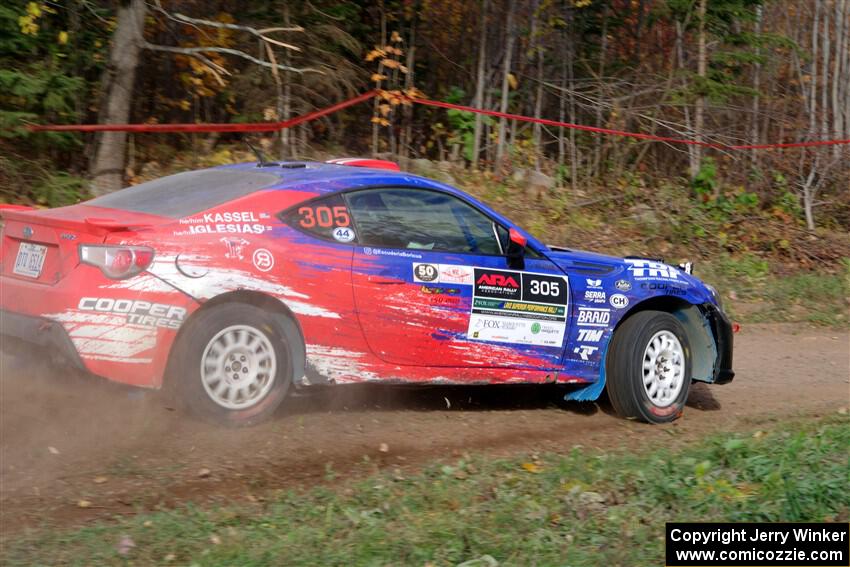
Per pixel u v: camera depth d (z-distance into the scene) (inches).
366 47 596.4
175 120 546.6
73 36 460.8
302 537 154.3
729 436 232.5
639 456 214.2
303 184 223.8
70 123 449.1
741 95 617.9
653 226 552.4
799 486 184.1
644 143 608.1
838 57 705.0
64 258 203.2
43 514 163.8
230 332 209.3
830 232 606.9
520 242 243.9
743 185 616.4
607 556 153.7
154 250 201.6
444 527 160.4
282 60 530.0
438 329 233.9
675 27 642.2
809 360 369.4
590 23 655.1
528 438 234.5
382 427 232.4
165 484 181.8
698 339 276.5
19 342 209.5
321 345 221.1
